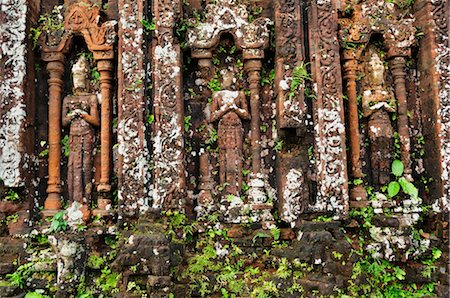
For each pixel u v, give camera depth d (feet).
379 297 14.69
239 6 16.33
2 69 15.30
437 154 15.87
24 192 15.25
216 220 15.42
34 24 16.30
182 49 16.15
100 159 16.05
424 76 16.61
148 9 15.72
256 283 14.78
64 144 16.21
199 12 16.87
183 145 15.29
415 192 15.80
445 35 16.40
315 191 15.34
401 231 15.26
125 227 14.83
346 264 14.28
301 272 14.61
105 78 15.99
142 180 14.84
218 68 16.58
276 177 15.92
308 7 16.12
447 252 15.43
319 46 15.75
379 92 16.51
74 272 14.37
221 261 15.12
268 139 16.29
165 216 14.69
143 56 15.33
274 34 16.21
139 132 15.01
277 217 15.72
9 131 15.10
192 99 16.34
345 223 15.38
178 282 14.44
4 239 15.02
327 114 15.46
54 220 15.10
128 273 13.88
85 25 16.06
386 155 16.16
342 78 16.71
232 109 15.83
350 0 16.98
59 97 16.19
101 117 15.99
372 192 16.20
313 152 15.48
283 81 15.55
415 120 16.81
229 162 15.70
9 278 14.64
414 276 15.44
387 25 16.80
